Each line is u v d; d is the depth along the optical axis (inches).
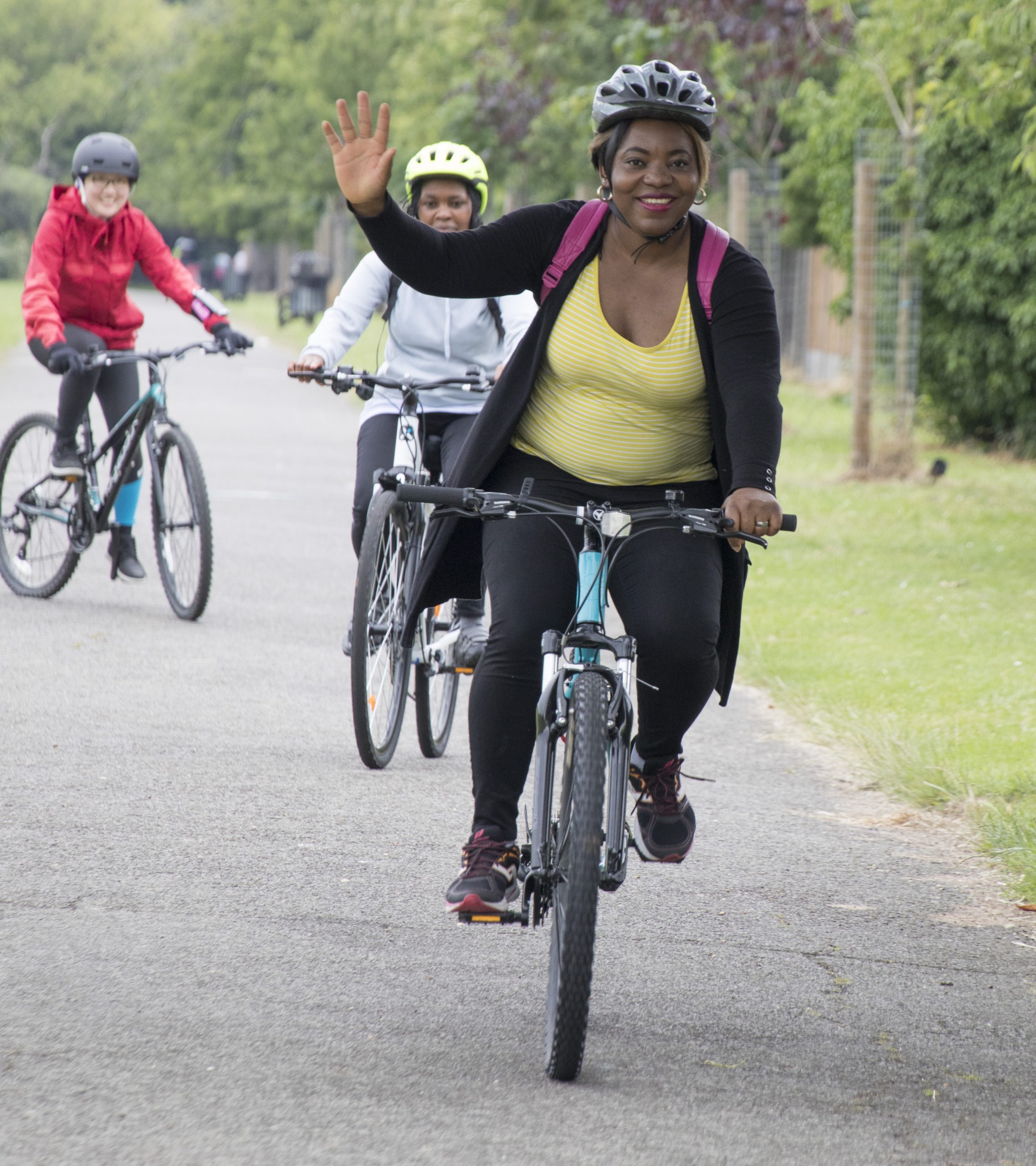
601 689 418.0
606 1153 367.9
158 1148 359.6
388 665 692.7
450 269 441.4
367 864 567.2
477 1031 435.5
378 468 695.7
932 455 2082.9
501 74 3127.5
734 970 492.1
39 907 508.7
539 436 464.8
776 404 438.0
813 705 827.4
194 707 769.6
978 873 595.8
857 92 2135.8
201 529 934.4
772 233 2763.3
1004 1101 410.9
